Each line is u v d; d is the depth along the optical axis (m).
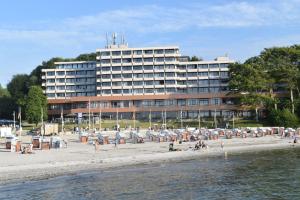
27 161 88.00
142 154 106.25
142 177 72.62
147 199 55.81
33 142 117.62
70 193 59.34
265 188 62.12
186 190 61.25
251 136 170.38
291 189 61.06
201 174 75.94
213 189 61.88
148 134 153.00
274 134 178.50
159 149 119.19
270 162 91.75
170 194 58.59
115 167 84.81
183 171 79.75
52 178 70.81
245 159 98.69
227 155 108.19
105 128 199.12
